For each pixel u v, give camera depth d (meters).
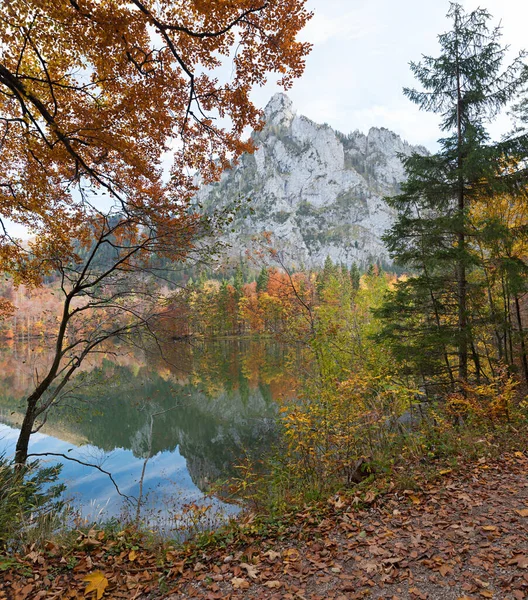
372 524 3.63
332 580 2.82
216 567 3.20
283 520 4.06
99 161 6.21
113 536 3.98
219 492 8.22
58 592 2.85
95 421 13.83
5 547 3.54
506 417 6.57
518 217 11.14
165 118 5.65
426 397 9.57
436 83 10.69
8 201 6.38
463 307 9.91
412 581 2.67
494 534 3.12
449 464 4.83
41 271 7.02
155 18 4.80
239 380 24.31
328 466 5.46
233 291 50.97
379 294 29.25
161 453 11.96
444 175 10.25
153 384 18.02
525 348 11.15
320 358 8.09
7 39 4.68
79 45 4.67
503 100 10.20
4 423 14.44
